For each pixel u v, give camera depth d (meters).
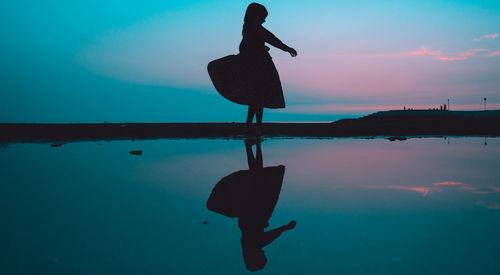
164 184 2.08
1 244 1.14
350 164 2.81
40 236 1.21
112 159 3.10
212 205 1.62
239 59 4.63
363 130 6.36
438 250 1.09
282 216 1.45
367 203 1.65
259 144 4.44
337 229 1.29
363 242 1.16
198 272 0.95
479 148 3.91
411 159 3.08
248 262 1.01
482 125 6.95
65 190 1.92
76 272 0.94
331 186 2.02
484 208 1.56
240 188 1.98
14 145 4.19
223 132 6.15
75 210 1.54
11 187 1.99
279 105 4.76
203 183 2.10
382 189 1.94
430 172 2.46
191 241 1.18
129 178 2.26
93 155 3.37
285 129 6.66
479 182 2.12
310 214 1.48
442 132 5.98
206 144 4.44
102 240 1.18
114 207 1.59
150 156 3.31
